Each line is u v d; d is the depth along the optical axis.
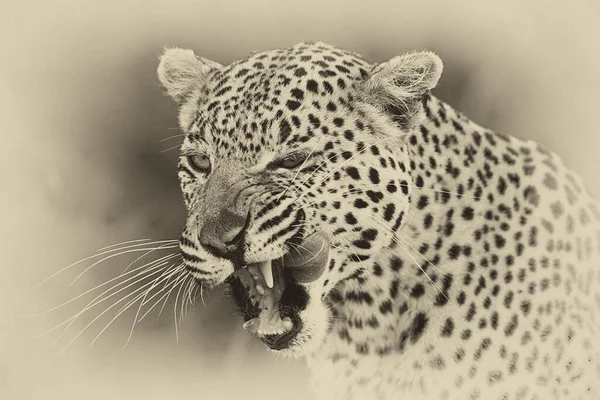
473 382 7.35
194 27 11.67
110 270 11.55
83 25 12.45
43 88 12.23
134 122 11.96
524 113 10.64
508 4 11.09
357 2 11.23
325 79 6.81
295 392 10.88
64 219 11.70
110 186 11.70
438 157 7.22
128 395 11.20
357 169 6.68
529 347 7.38
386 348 7.49
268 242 6.50
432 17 11.14
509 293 7.36
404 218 6.98
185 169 7.05
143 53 12.06
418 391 7.44
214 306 11.27
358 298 7.43
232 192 6.44
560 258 7.51
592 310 7.63
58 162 11.80
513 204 7.48
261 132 6.56
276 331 6.86
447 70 10.97
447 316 7.30
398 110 6.89
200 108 7.06
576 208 7.81
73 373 11.52
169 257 7.73
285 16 11.30
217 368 11.22
